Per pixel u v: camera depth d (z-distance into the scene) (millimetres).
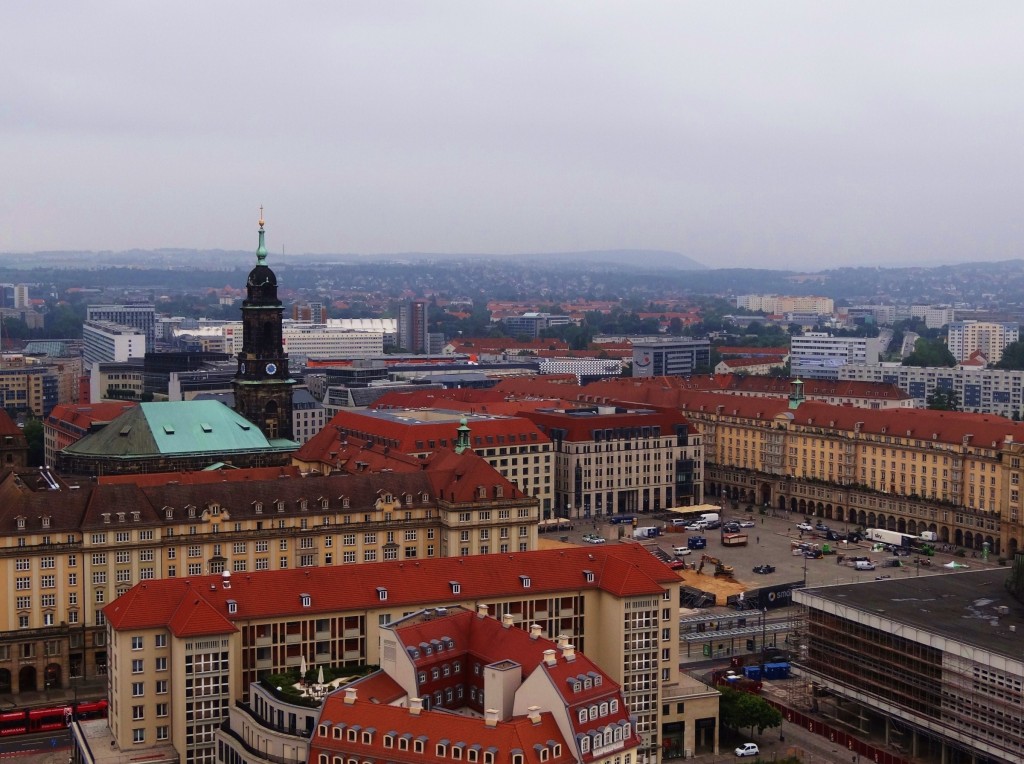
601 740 191125
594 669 199250
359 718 192125
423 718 188250
